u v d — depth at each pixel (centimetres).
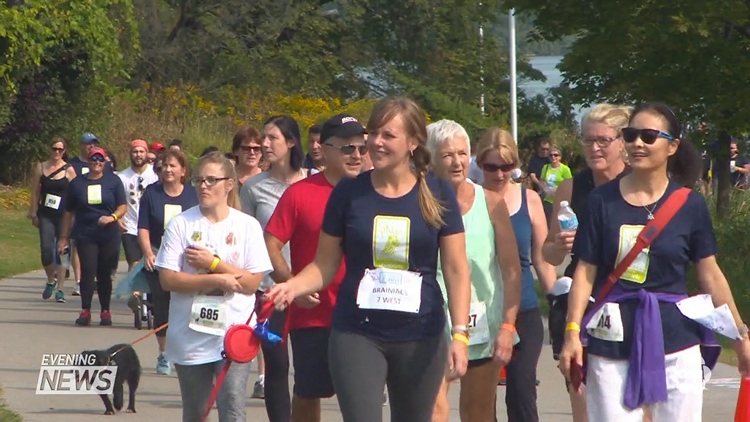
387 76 18112
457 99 17550
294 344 2559
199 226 2539
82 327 5181
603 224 2053
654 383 2000
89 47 11731
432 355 2044
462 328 2053
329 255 2100
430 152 2225
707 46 6444
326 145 2552
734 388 3866
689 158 2267
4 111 11231
